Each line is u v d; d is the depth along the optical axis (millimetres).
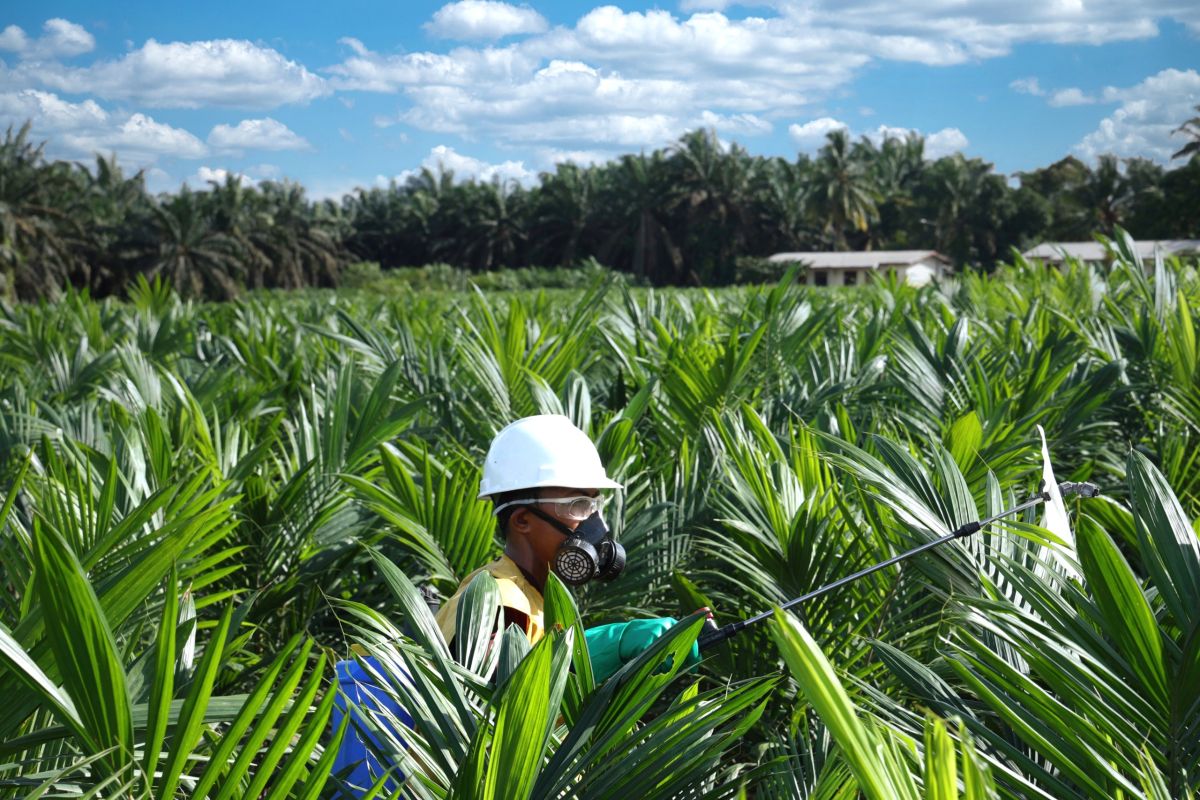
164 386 6586
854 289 19016
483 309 6543
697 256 109312
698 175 108250
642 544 4180
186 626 2338
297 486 4348
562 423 2754
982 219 113438
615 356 7859
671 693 3473
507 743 1702
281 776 1731
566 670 1888
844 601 3498
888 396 6180
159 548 2240
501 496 2715
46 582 1650
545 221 115125
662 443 5711
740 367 5523
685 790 1945
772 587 3537
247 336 10953
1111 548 2018
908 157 132250
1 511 2492
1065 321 7242
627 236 111375
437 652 2143
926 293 12922
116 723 1716
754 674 3488
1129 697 2061
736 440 4133
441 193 133750
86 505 3467
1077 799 2068
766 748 3184
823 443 4332
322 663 1749
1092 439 6430
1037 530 2658
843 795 1992
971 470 4227
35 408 6090
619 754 1928
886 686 3322
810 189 108938
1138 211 82812
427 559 3826
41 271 74688
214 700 2074
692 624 1982
